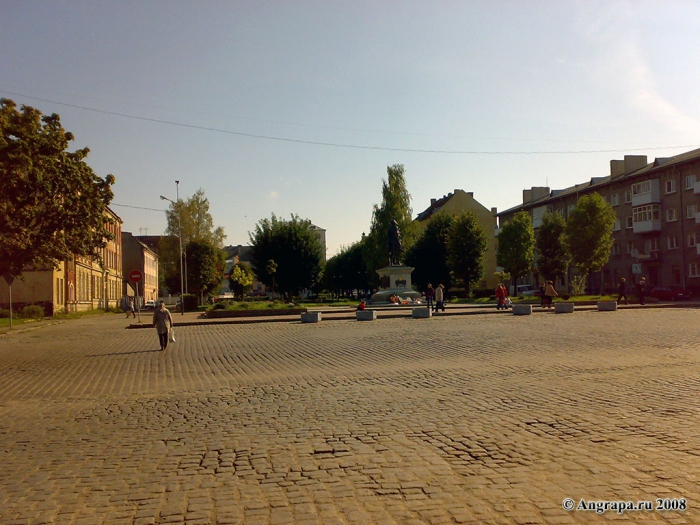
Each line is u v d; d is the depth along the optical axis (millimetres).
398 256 52125
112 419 9977
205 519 5277
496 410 9336
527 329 24375
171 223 85625
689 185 57969
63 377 15672
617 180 67375
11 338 31078
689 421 8195
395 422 8773
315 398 11016
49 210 31969
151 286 118812
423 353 17562
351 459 6926
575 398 10031
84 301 69312
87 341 27328
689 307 39375
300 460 6980
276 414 9703
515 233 68438
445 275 75312
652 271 63781
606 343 18406
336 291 123750
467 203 98438
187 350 21219
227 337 25969
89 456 7613
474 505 5332
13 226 30516
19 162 29156
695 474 5992
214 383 13531
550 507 5234
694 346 17031
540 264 68125
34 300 55594
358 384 12453
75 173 32719
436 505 5367
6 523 5375
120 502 5816
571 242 56281
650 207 61969
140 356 19984
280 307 45312
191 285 80938
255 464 6891
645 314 32562
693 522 4879
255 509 5457
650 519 4949
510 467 6398
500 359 15570
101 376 15586
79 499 5949
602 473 6098
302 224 74812
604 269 71875
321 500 5613
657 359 14570
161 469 6871
